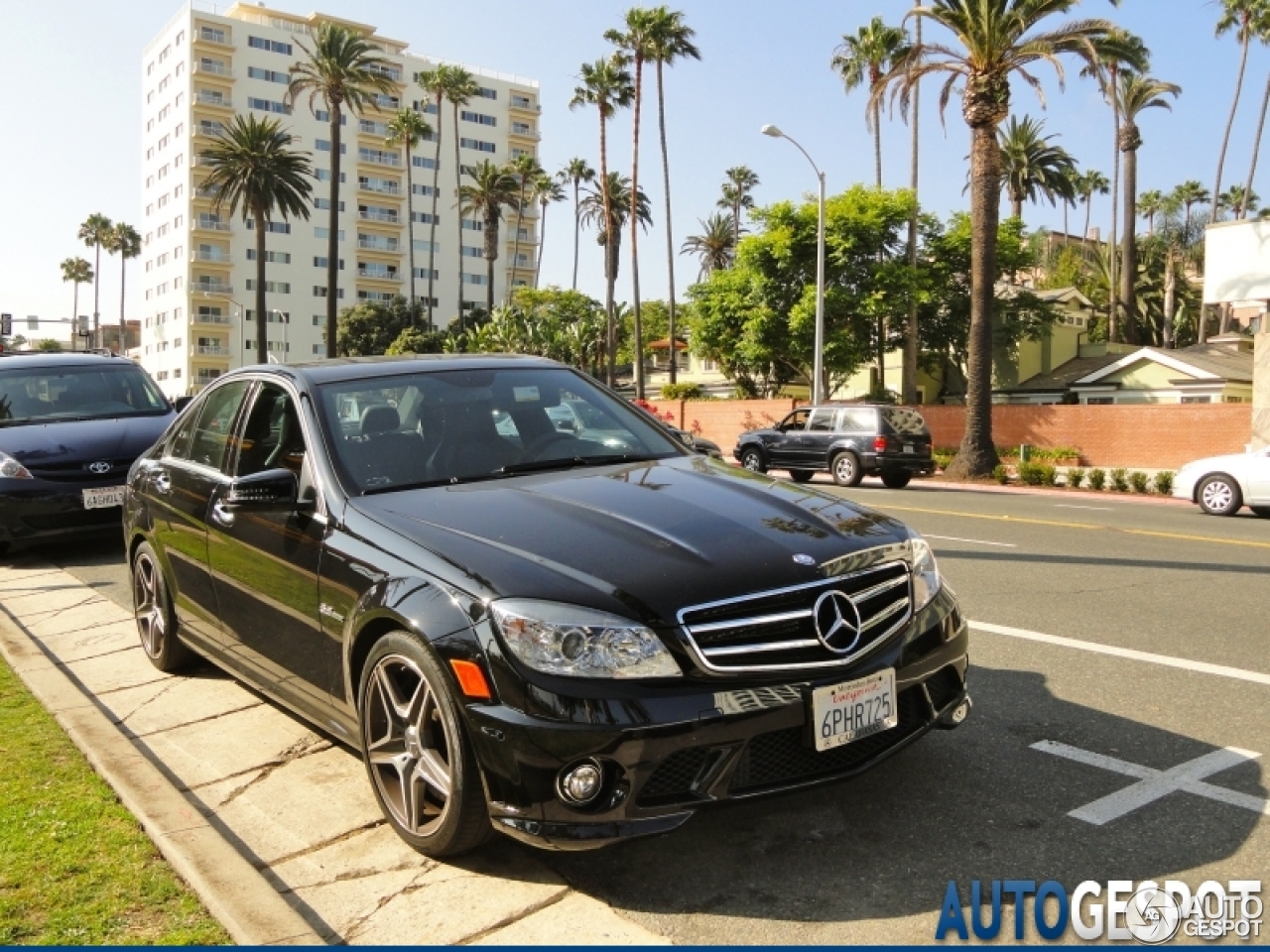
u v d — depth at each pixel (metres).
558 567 3.26
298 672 4.21
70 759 4.34
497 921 3.08
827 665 3.25
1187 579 8.80
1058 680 5.50
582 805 3.03
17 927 2.97
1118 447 29.73
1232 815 3.73
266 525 4.36
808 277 39.31
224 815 3.93
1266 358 22.92
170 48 93.62
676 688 3.05
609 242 61.44
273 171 57.75
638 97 54.09
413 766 3.48
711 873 3.35
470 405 4.60
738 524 3.59
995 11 24.80
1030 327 43.78
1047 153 55.31
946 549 10.71
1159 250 66.12
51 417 10.19
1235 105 56.44
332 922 3.11
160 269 98.25
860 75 45.41
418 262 101.06
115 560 9.56
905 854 3.45
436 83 86.75
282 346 92.75
